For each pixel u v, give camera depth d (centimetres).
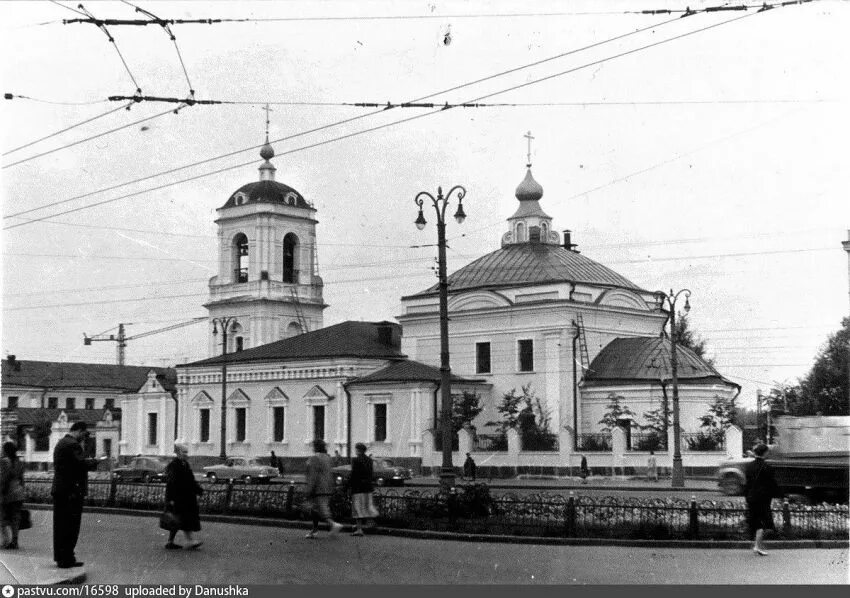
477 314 6500
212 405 7062
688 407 5828
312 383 6538
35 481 3931
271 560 1991
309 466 2397
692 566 1927
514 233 7144
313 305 8369
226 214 8375
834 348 7494
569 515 2317
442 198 3372
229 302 8225
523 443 5641
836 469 3606
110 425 8094
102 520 2936
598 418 6066
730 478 3922
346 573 1819
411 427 6009
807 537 2298
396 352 6825
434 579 1752
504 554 2084
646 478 5156
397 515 2562
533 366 6275
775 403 7688
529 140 7200
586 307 6291
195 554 2086
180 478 2162
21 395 9881
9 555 2066
